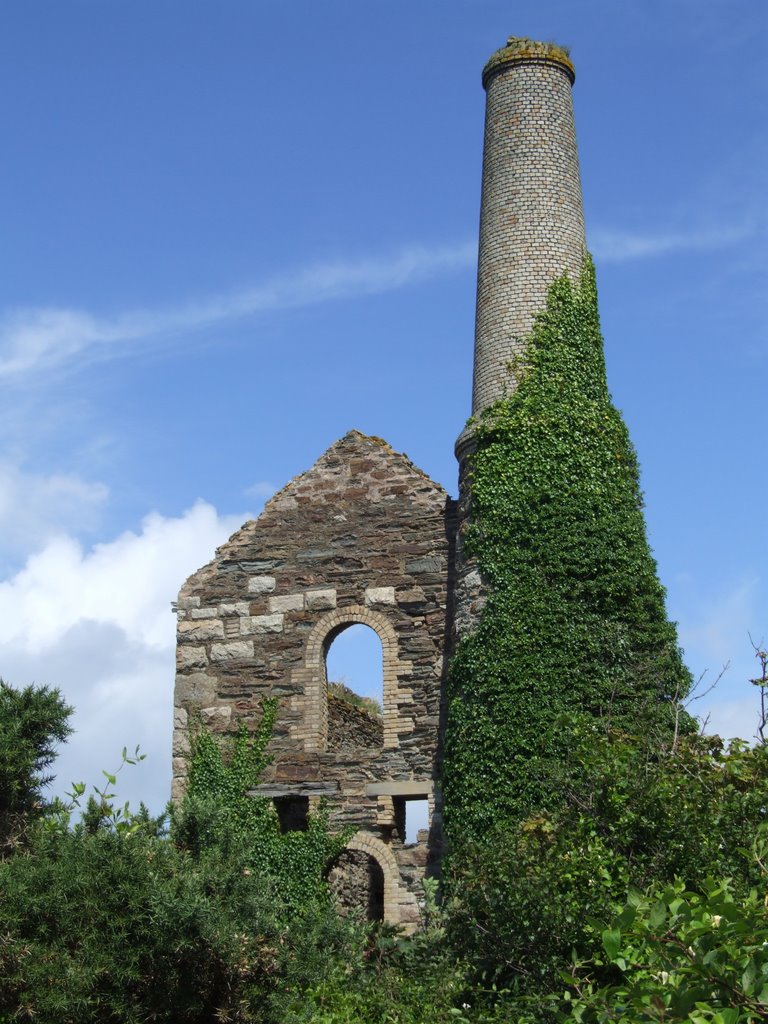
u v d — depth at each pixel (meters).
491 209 33.31
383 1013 22.83
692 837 20.88
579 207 33.50
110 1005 20.34
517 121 33.75
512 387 31.33
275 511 33.88
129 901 20.89
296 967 21.84
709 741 23.72
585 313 32.12
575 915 20.53
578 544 29.45
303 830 31.91
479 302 32.97
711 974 12.71
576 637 28.78
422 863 30.31
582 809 22.50
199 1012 21.02
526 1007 20.38
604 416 31.03
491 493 30.31
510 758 28.17
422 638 31.89
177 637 33.69
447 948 23.70
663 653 29.05
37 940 20.62
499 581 29.52
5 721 26.41
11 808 25.95
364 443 33.75
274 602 33.25
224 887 21.77
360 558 32.91
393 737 31.44
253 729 32.50
